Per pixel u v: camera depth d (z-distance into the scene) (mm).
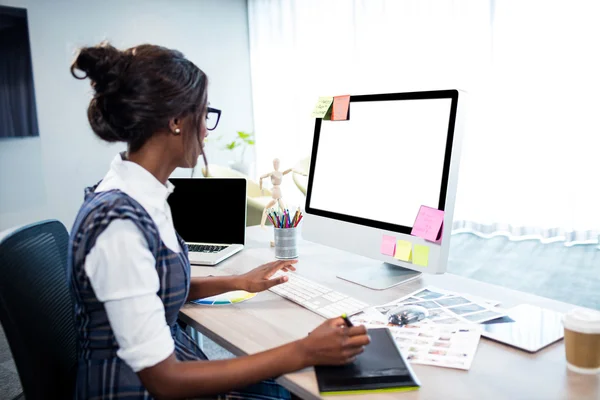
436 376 803
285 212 1593
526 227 4160
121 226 812
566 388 753
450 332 952
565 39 3691
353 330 833
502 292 1180
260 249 1680
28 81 3648
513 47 3920
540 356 858
